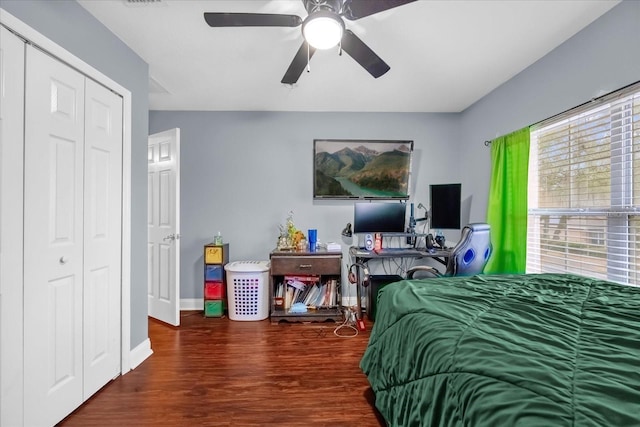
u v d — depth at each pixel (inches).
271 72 101.1
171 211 116.0
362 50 66.0
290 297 125.5
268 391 73.2
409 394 44.9
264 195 139.0
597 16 73.6
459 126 141.7
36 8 56.6
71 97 64.5
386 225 129.9
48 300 59.2
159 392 72.6
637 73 66.3
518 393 28.3
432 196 128.0
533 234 102.3
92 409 66.2
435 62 95.2
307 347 97.3
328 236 140.2
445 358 38.4
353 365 85.9
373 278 123.8
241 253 138.7
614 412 24.3
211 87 113.0
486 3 68.4
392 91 117.5
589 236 81.8
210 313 126.0
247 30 78.2
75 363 65.7
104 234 74.2
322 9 56.9
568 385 28.4
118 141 79.1
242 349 95.9
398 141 137.3
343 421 62.9
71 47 64.7
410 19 73.9
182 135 137.3
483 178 123.4
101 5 67.9
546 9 70.8
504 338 39.0
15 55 52.8
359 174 138.8
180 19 73.5
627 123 72.0
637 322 43.9
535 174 101.0
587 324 43.5
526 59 93.9
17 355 53.6
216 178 138.1
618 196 74.2
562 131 90.1
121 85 81.3
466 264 95.2
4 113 51.1
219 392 72.7
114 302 77.8
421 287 63.6
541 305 51.2
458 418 32.4
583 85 78.7
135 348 86.0
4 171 51.4
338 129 139.7
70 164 64.2
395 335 54.1
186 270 137.4
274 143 139.0
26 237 54.9
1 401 51.3
